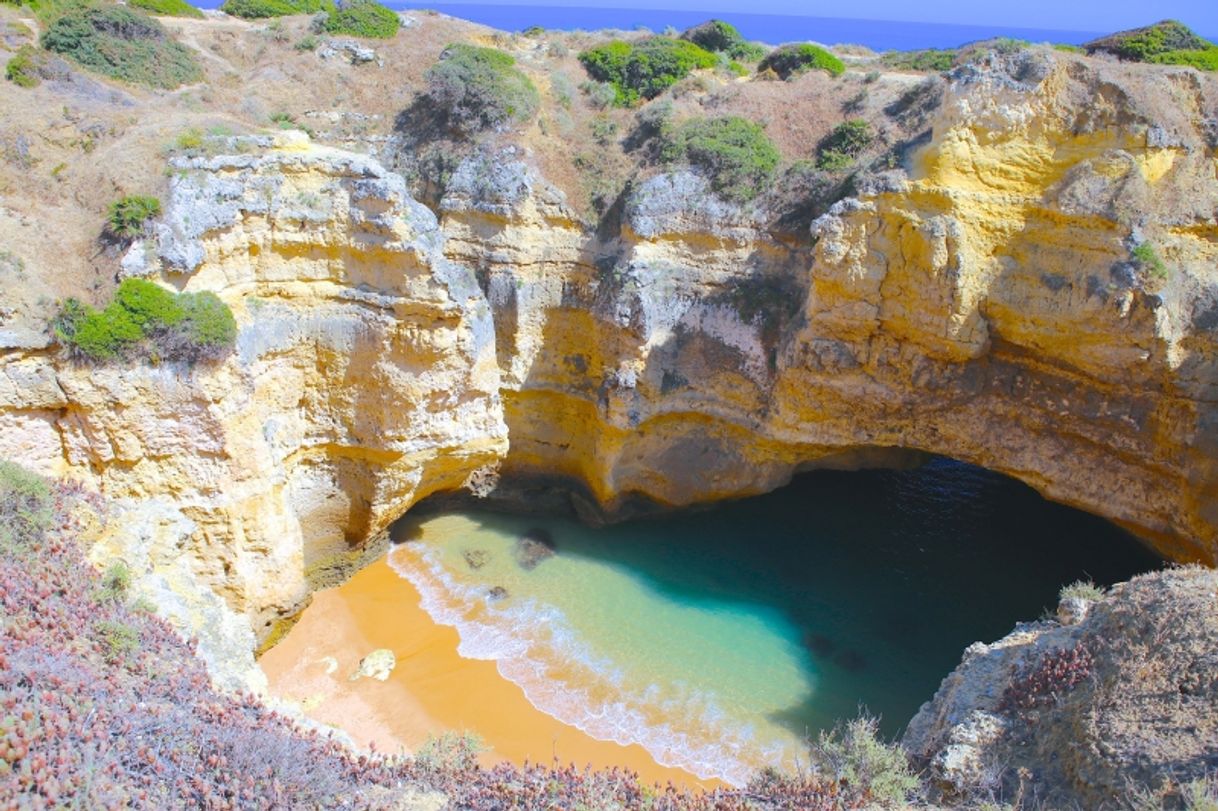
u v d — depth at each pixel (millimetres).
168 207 20562
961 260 22641
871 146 27625
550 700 22531
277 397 23828
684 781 20078
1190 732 11578
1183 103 22281
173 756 10172
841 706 22641
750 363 27469
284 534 23078
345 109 30609
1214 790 10289
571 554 28750
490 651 24203
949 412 25469
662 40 34625
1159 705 12203
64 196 20438
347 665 23328
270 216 22406
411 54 33250
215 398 20328
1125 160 21453
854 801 12656
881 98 29766
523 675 23375
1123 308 21109
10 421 18516
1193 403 21328
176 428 20172
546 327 28953
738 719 22125
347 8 34406
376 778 11961
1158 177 21828
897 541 30156
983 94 22500
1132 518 23609
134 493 20328
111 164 20922
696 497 30359
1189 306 21156
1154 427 22281
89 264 19625
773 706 22609
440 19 37156
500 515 30859
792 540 30094
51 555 14195
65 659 11133
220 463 20906
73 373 18750
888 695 23094
